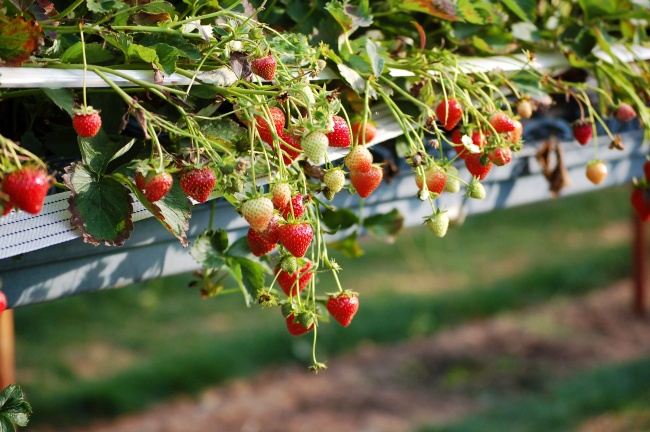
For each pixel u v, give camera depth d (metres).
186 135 1.44
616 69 1.87
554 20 2.01
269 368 5.32
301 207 1.51
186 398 4.95
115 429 4.58
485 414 4.54
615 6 1.89
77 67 1.44
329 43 1.68
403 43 1.79
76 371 5.19
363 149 1.52
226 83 1.50
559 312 6.09
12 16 1.46
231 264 1.60
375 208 1.85
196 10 1.56
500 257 7.29
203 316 6.10
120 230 1.46
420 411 4.69
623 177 2.15
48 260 1.53
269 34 1.69
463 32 1.81
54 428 4.57
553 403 4.56
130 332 5.81
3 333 2.46
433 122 1.62
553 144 1.97
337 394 4.95
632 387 4.66
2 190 1.35
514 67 1.79
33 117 1.63
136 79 1.45
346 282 6.63
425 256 7.27
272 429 4.55
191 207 1.58
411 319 5.93
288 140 1.51
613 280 6.70
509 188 2.00
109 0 1.50
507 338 5.63
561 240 7.74
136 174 1.43
